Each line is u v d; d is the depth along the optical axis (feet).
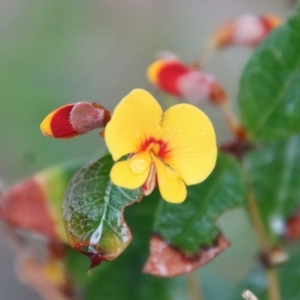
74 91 1.31
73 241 0.69
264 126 0.78
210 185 0.76
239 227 1.04
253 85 0.77
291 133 0.77
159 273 0.74
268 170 0.81
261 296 0.82
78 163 0.77
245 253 1.02
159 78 0.79
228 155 0.77
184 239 0.74
